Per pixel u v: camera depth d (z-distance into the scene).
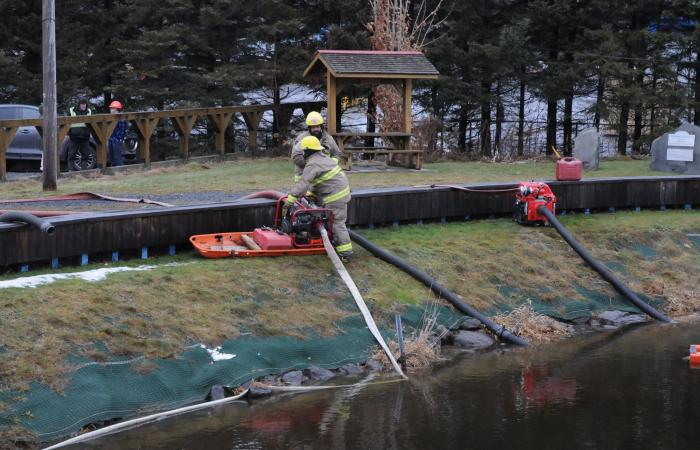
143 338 8.33
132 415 7.61
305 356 9.18
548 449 7.19
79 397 7.42
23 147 19.56
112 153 19.52
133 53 22.53
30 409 7.09
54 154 14.48
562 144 26.33
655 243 14.16
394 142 19.47
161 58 23.08
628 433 7.58
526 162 22.36
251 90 24.61
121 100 24.39
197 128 26.11
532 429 7.66
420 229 13.22
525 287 12.07
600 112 23.52
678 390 8.87
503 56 22.34
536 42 24.64
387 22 21.77
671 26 24.12
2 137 16.39
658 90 23.75
